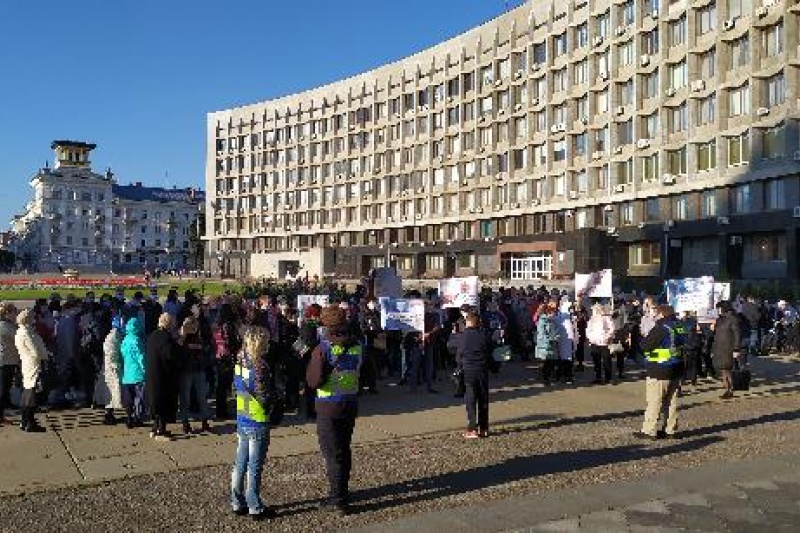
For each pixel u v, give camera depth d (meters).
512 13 73.94
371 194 94.88
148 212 156.00
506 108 74.88
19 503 7.98
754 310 24.02
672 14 53.94
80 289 57.12
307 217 105.00
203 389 11.63
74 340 13.36
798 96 43.47
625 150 59.50
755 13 46.16
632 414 13.30
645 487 8.38
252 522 7.36
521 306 21.00
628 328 18.45
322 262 96.19
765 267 47.41
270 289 37.22
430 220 85.88
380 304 16.59
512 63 73.69
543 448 10.58
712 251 52.12
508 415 13.18
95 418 12.62
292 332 13.23
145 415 12.55
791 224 43.97
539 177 70.31
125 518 7.48
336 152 100.75
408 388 16.23
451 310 18.03
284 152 108.25
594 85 62.94
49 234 142.25
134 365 11.64
